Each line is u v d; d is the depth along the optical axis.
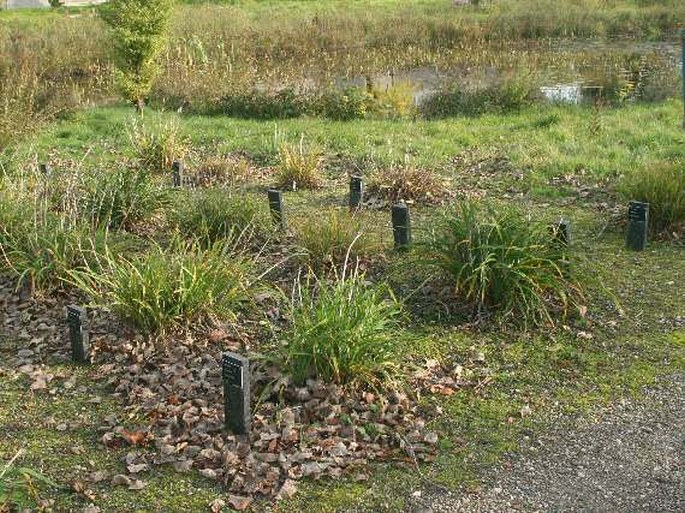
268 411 5.09
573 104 16.47
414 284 6.95
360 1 35.03
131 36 15.56
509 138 13.00
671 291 6.80
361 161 11.72
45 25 26.70
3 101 13.66
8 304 6.89
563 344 5.99
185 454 4.74
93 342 6.09
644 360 5.76
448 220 6.77
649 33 27.23
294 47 24.22
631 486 4.42
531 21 27.42
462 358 5.84
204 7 30.89
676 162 9.29
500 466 4.63
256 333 6.18
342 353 5.22
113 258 6.80
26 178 9.01
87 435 5.00
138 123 14.77
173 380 5.49
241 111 16.50
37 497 4.34
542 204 9.41
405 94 16.69
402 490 4.42
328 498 4.35
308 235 7.48
